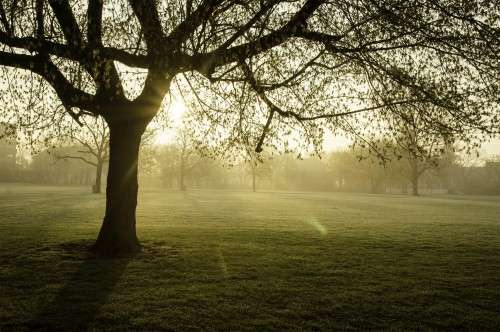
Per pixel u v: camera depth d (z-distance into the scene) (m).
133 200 12.29
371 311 7.45
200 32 10.85
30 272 9.62
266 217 26.05
